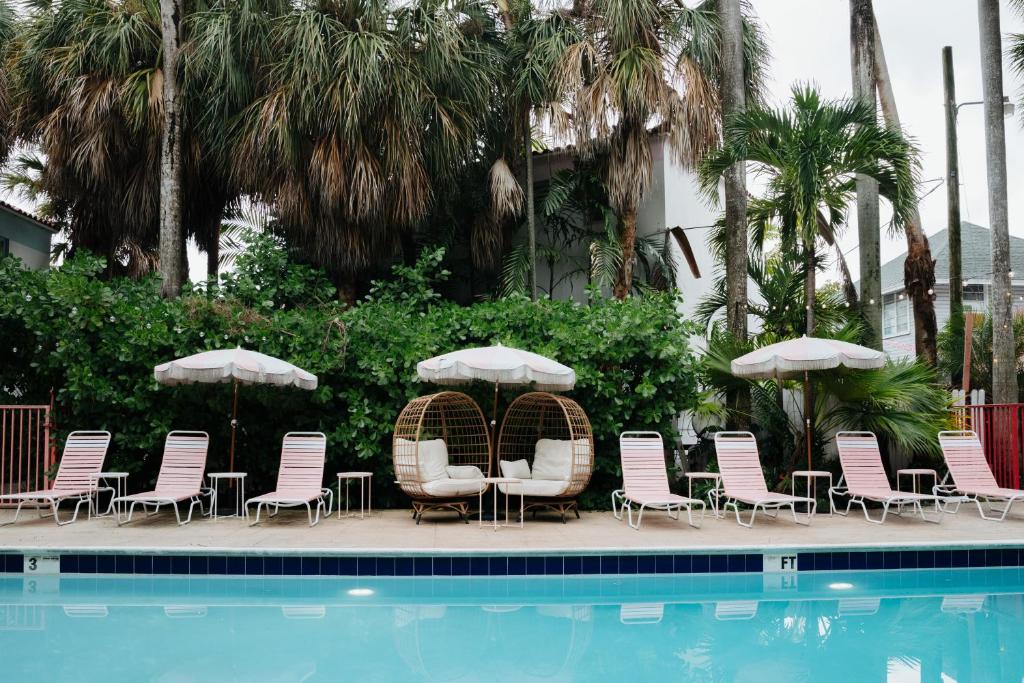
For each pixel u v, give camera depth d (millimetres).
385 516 8570
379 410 9000
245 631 4742
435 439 9016
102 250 12930
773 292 11602
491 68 11039
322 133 10227
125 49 10266
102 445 8391
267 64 10234
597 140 10938
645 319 9133
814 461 9500
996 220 10438
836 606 5473
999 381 10289
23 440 9617
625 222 11258
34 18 11352
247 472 9445
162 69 10750
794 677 3938
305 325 9211
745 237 10086
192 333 8961
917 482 9852
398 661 4164
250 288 9805
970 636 4715
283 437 9047
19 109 11312
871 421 9117
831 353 8172
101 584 6004
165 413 8930
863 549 6586
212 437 9242
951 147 14352
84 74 10586
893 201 9617
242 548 6238
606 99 10422
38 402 9641
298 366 8859
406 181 10250
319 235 10781
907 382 9094
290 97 9859
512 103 11438
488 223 12242
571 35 11016
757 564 6469
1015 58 13000
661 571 6367
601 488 9391
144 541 6688
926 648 4473
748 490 8164
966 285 22406
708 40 10688
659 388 9164
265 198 10789
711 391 9828
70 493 7867
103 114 10406
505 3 11617
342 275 11555
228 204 12602
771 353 8430
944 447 8578
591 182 11875
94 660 4125
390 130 10156
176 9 10234
